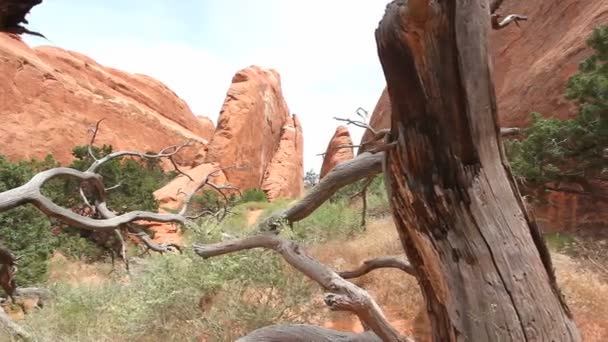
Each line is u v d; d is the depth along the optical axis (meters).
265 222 5.02
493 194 2.38
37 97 43.94
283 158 51.03
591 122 9.08
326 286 3.18
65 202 18.72
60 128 43.97
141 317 4.81
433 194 2.43
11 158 39.94
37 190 6.76
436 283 2.48
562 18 15.67
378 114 25.52
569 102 13.05
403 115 2.44
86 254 15.30
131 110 52.38
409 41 2.27
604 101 8.92
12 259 7.42
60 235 15.63
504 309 2.31
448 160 2.38
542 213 11.92
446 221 2.42
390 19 2.32
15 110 42.06
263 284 4.93
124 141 49.59
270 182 46.94
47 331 5.21
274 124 53.50
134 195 21.61
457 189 2.39
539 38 16.36
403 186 2.52
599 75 9.26
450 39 2.26
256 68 54.31
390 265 3.81
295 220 4.98
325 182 4.56
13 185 13.86
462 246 2.39
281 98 57.62
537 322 2.30
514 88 15.58
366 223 9.95
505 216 2.38
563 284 5.20
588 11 14.39
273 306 4.93
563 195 11.66
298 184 52.69
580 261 6.55
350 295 3.01
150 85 63.84
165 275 5.10
